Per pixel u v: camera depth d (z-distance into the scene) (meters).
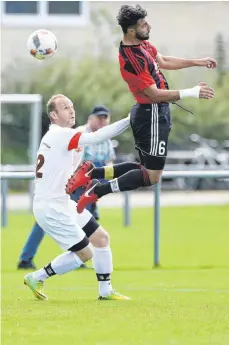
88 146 40.34
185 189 95.06
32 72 96.12
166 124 30.83
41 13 97.56
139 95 30.48
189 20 98.75
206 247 49.50
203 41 98.94
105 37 97.50
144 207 78.81
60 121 30.16
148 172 31.00
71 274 38.19
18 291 32.69
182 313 27.28
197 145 94.88
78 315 26.95
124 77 30.36
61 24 97.50
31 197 70.62
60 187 29.84
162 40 99.19
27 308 28.47
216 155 93.19
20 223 62.78
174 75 91.00
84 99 95.06
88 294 32.03
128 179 30.80
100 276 30.44
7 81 95.75
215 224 62.69
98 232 30.31
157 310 27.89
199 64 32.22
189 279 36.25
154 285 34.47
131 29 30.11
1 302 29.89
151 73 30.33
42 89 95.69
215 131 95.62
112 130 30.09
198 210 73.62
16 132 96.19
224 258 44.50
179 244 50.97
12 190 94.38
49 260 43.81
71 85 95.44
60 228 29.72
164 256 45.44
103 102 94.69
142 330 24.61
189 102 94.56
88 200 30.36
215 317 26.56
